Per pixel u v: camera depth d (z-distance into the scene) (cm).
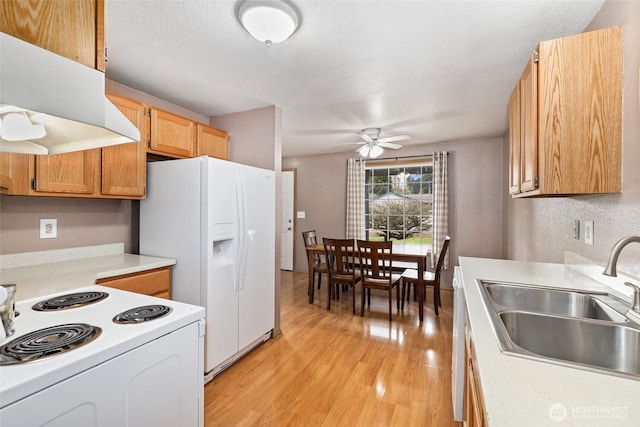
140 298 136
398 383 212
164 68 217
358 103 290
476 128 382
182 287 221
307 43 183
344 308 373
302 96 271
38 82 79
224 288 224
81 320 109
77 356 82
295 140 451
